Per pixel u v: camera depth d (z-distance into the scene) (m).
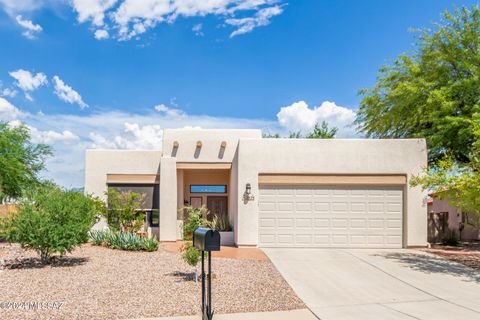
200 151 21.92
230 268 13.09
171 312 8.37
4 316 8.00
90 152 21.86
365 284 11.37
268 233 17.64
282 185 17.81
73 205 14.14
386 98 23.16
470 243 21.12
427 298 9.99
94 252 16.45
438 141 19.48
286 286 10.92
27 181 22.39
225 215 22.02
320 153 17.84
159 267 13.18
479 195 13.53
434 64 20.98
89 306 8.73
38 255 15.13
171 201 20.30
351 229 17.70
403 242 17.77
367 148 17.89
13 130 22.53
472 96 19.61
